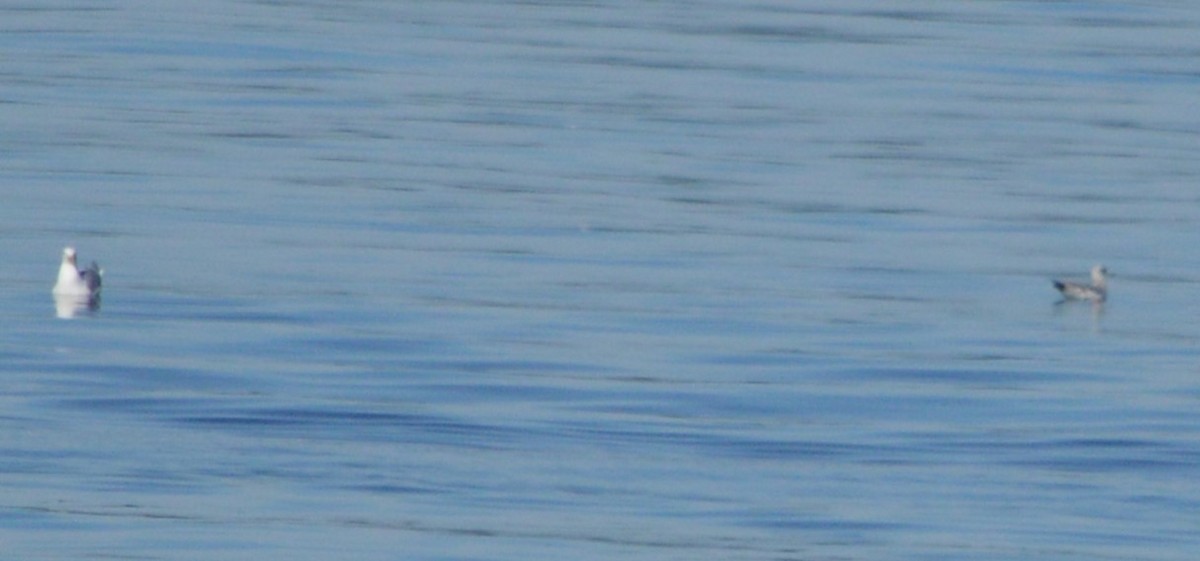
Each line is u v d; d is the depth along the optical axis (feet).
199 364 368.27
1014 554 274.98
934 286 456.04
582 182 551.18
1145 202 546.67
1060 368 385.09
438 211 512.63
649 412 344.49
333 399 345.72
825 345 399.44
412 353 381.81
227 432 324.80
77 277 416.67
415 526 283.38
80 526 279.90
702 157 587.27
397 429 328.90
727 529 284.61
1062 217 526.98
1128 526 288.30
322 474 304.09
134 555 270.87
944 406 354.13
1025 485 306.55
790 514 291.17
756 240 493.36
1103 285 447.01
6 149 567.18
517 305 424.87
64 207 504.43
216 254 463.01
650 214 515.91
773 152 597.93
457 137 606.55
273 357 375.86
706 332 407.44
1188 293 456.04
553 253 473.67
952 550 276.62
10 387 347.97
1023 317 430.20
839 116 653.71
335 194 529.45
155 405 338.75
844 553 274.77
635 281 449.48
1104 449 327.26
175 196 521.24
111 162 557.33
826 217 519.60
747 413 345.72
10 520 280.92
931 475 312.09
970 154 601.62
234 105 645.92
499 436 326.03
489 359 378.73
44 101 636.48
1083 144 619.67
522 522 285.43
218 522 282.97
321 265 455.63
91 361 368.07
